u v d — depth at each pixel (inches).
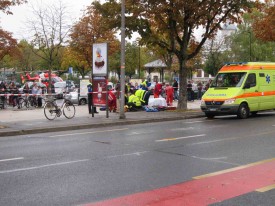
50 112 676.7
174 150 393.4
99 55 713.6
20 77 2105.1
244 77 728.3
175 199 231.9
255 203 224.8
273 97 775.1
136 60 2593.5
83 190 252.2
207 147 409.1
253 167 313.4
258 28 1139.9
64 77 2620.6
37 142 462.6
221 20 866.8
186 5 780.0
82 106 1058.1
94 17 1493.6
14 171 307.3
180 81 873.5
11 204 225.1
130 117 716.0
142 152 383.9
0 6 597.6
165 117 719.7
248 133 513.7
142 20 811.4
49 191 250.5
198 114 778.8
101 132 552.1
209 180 275.0
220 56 2281.0
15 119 688.4
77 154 377.4
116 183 268.8
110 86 1088.2
